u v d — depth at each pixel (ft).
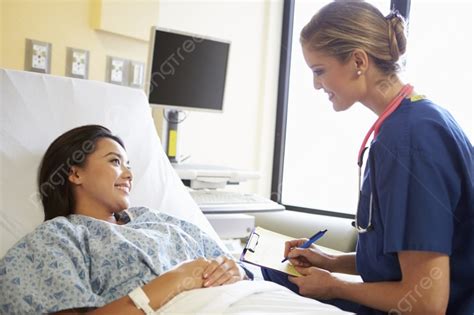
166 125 7.77
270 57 10.08
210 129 9.23
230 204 6.44
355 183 9.34
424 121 3.59
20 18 6.30
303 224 7.60
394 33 3.78
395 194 3.50
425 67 8.13
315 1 10.15
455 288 3.74
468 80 7.70
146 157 5.61
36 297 3.42
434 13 8.01
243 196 7.03
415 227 3.42
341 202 9.61
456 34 7.79
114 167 4.39
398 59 3.82
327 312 3.66
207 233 5.08
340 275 4.64
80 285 3.52
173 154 7.86
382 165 3.64
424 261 3.40
